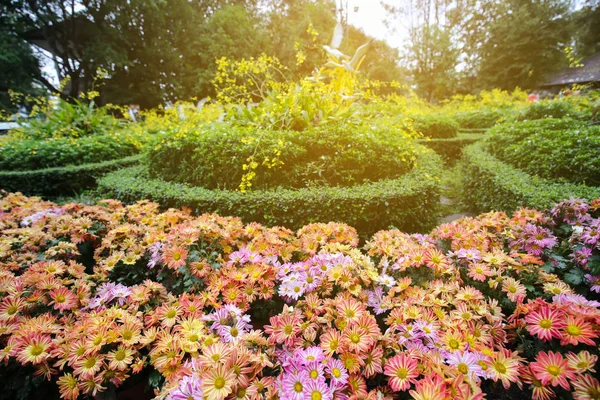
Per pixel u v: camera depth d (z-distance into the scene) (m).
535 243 1.64
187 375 1.02
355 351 1.05
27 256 1.93
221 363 1.00
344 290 1.45
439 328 1.19
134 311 1.35
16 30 14.06
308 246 1.78
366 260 1.59
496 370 0.98
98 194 3.57
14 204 3.07
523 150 3.69
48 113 6.70
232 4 19.52
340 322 1.20
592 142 3.19
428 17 25.72
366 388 1.05
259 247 1.77
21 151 4.87
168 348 1.13
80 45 14.53
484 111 9.61
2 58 12.44
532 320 1.09
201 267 1.61
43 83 15.17
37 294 1.45
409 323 1.26
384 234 1.89
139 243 1.87
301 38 16.84
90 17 14.34
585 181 2.94
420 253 1.54
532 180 2.96
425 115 7.74
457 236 1.74
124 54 14.29
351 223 2.58
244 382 0.95
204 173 3.33
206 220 2.11
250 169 3.13
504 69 19.06
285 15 20.33
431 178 3.03
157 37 15.43
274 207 2.60
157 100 15.88
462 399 0.88
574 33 18.95
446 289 1.35
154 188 3.04
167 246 1.71
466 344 1.10
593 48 19.72
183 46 16.23
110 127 6.68
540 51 18.34
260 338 1.12
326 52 4.84
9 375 1.24
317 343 1.21
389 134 3.67
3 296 1.50
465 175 4.28
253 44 16.22
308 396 0.93
